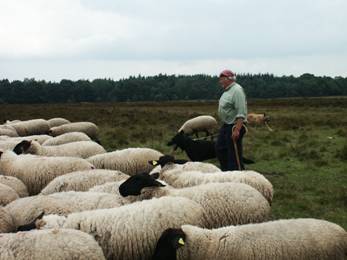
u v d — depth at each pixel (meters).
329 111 39.78
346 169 14.70
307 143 18.70
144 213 8.57
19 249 7.59
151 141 19.94
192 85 153.25
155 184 9.40
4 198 9.60
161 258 8.15
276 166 15.31
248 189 9.43
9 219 8.70
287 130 24.14
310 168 14.98
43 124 20.53
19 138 15.88
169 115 35.12
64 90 133.38
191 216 8.77
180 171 10.54
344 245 8.41
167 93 149.50
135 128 25.42
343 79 152.75
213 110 45.44
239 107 11.63
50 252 7.61
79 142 13.58
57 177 10.47
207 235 8.41
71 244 7.75
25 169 11.29
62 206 9.08
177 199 8.87
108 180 10.34
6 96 122.62
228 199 9.25
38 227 8.36
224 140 11.96
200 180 10.11
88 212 8.62
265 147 18.33
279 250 8.21
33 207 9.02
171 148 18.14
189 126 20.91
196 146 14.45
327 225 8.50
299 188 13.01
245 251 8.20
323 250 8.31
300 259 8.24
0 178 10.47
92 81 158.62
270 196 10.06
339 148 17.67
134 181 9.37
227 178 10.06
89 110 44.47
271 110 43.09
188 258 8.38
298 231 8.38
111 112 40.38
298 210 11.63
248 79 158.62
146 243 8.45
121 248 8.40
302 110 42.19
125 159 11.97
